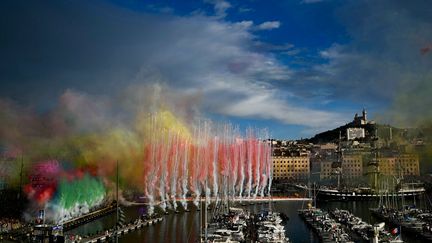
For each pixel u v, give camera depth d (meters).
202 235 114.19
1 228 116.50
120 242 108.69
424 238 113.44
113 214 172.38
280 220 140.75
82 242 104.38
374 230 103.62
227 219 139.88
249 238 113.00
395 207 181.75
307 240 113.38
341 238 110.00
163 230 126.75
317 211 159.75
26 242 96.38
